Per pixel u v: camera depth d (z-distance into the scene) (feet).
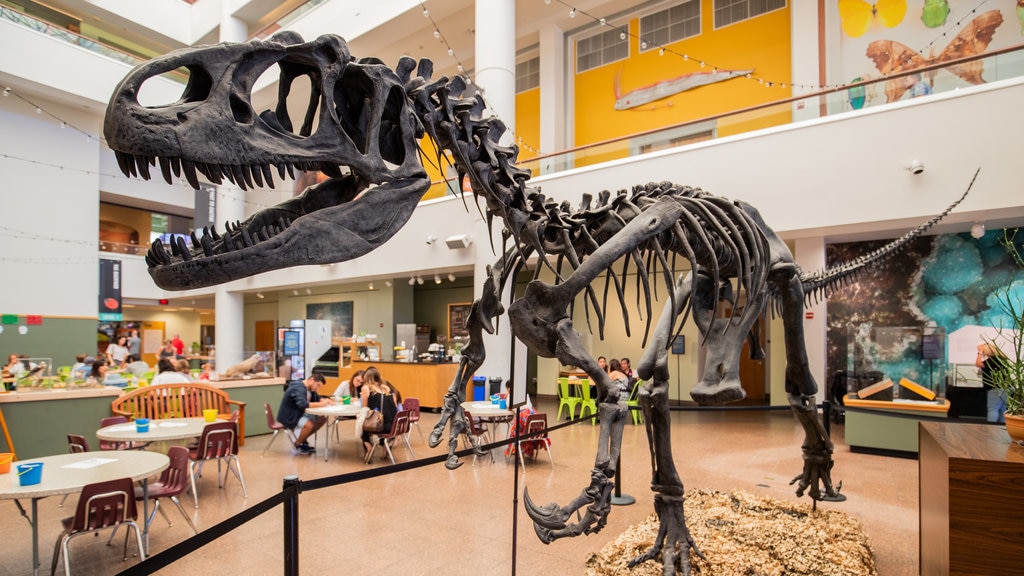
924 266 28.86
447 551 12.99
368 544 13.44
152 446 26.11
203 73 5.25
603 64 39.34
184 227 57.52
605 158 28.68
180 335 69.67
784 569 10.42
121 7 43.42
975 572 7.94
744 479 18.97
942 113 20.99
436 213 34.71
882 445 22.68
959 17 28.30
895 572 11.84
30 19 37.63
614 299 38.09
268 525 14.89
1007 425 9.14
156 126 4.63
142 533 14.70
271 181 5.53
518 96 43.70
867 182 22.16
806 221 23.25
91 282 43.32
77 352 42.29
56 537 14.48
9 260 39.45
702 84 35.22
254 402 28.66
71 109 42.70
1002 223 25.00
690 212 10.22
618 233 9.12
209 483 19.49
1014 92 19.88
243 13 44.45
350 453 24.30
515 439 10.87
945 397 25.29
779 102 24.20
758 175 24.35
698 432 28.19
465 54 43.32
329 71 5.95
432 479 19.33
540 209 9.41
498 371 29.01
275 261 5.46
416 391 36.11
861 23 30.50
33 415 21.56
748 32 34.04
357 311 49.03
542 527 8.09
